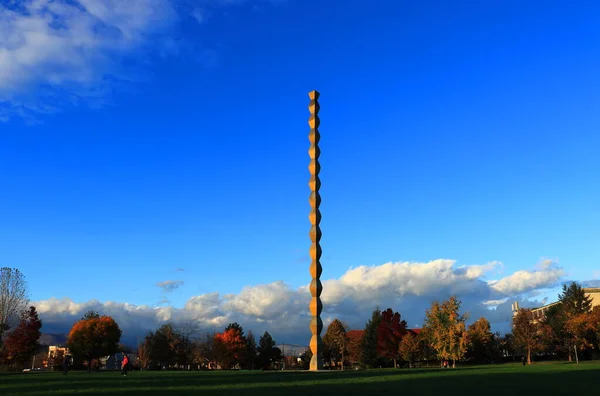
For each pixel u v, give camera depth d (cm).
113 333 9894
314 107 4584
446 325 8538
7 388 2331
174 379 3020
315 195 4356
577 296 10412
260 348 11812
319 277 4219
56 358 9931
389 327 10219
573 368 4481
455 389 2147
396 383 2514
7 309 7856
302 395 1867
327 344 11675
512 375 3250
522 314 10000
